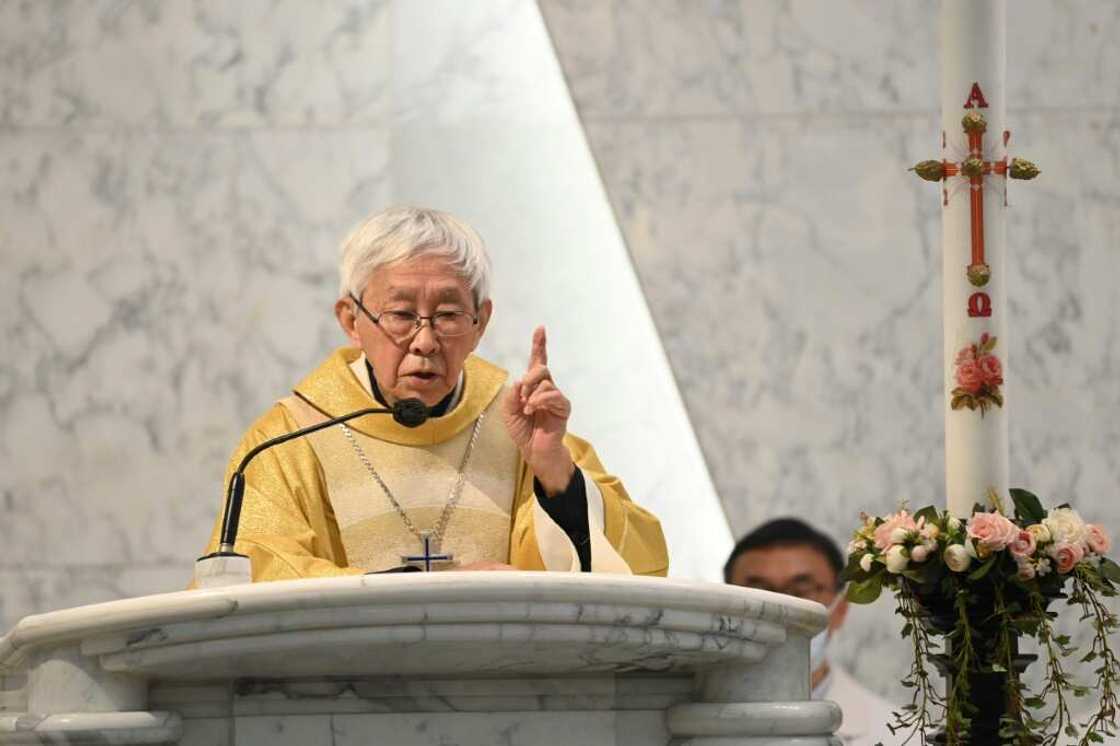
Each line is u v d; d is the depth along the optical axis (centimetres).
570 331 2111
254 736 870
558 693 895
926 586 1041
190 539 2086
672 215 2117
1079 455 2072
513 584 779
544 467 1177
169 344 2111
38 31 2142
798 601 887
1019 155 2105
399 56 2155
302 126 2141
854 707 1941
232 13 2156
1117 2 2127
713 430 2086
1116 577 1064
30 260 2114
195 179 2128
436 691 884
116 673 824
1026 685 1054
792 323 2098
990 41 1120
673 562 2077
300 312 2119
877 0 2139
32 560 2078
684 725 882
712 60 2134
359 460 1316
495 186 2130
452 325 1245
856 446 2083
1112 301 2088
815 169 2117
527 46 2152
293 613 778
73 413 2098
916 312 2100
